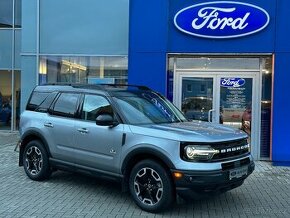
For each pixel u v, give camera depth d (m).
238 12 10.29
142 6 10.62
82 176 8.51
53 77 13.19
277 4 10.16
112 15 12.76
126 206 6.52
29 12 13.16
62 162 7.55
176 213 6.23
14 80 15.97
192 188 5.81
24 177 8.44
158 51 10.59
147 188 6.22
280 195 7.42
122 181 6.57
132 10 10.66
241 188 7.90
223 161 6.03
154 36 10.60
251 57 10.80
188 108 11.05
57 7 12.99
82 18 12.89
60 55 13.05
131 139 6.40
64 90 7.92
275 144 10.17
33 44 13.18
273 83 10.20
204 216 6.12
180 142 5.91
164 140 6.04
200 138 5.95
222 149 6.08
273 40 10.20
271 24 10.21
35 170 8.11
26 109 8.52
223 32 10.37
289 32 10.09
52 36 13.08
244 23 10.27
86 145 7.06
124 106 6.90
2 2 15.94
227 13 10.33
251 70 10.83
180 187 5.85
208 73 10.98
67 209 6.33
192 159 5.86
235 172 6.13
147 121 6.82
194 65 11.00
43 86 8.45
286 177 8.93
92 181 8.12
